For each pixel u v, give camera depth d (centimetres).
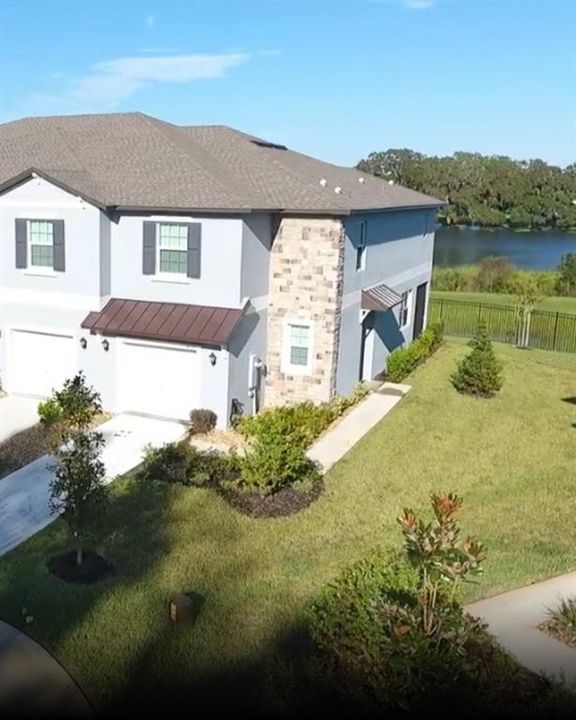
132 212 2130
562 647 1030
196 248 2095
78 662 1004
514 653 1009
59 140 2595
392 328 2992
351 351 2489
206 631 1080
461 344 3612
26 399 2327
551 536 1445
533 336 4034
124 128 2620
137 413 2214
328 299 2244
